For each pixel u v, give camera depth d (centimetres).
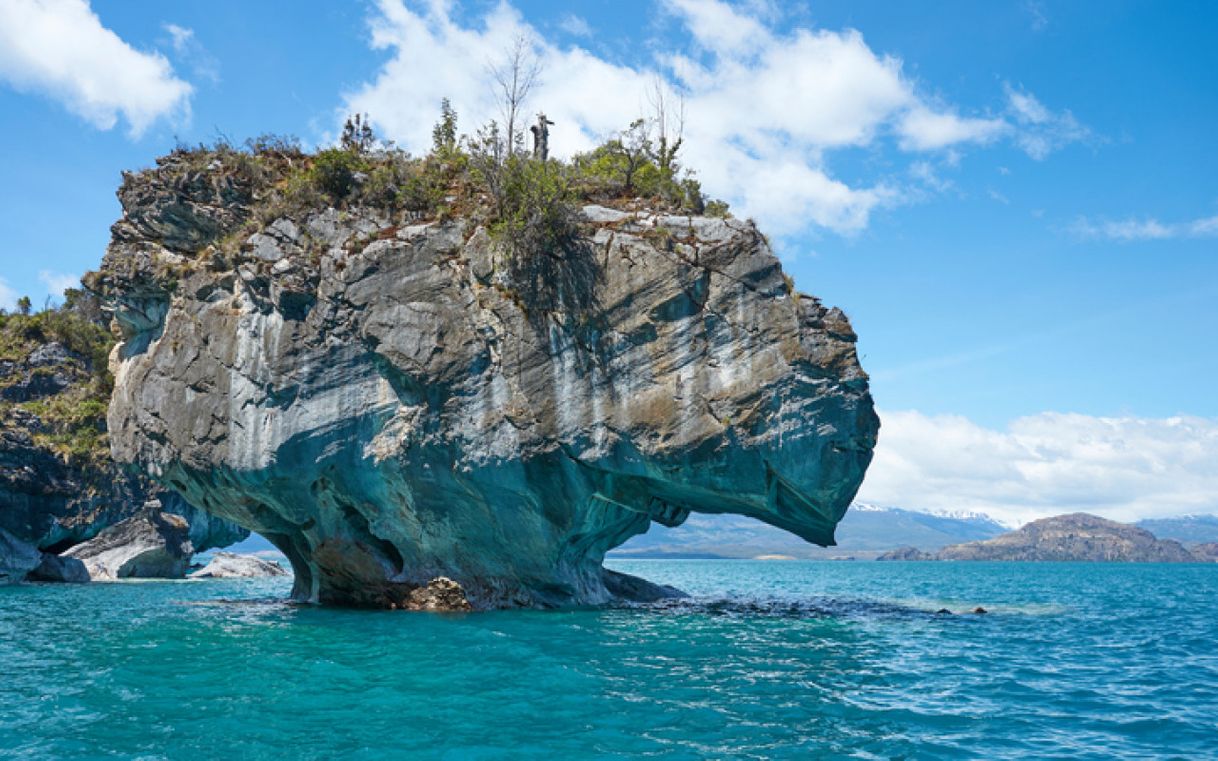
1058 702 1456
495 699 1330
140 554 5428
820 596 4466
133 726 1162
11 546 4984
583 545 2844
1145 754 1134
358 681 1456
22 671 1577
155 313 2923
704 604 3256
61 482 5359
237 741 1092
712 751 1080
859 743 1139
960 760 1080
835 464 2378
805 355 2389
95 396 6328
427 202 2772
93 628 2258
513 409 2530
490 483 2528
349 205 2797
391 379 2591
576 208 2631
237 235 2783
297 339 2608
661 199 2894
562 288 2564
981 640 2261
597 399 2503
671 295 2478
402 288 2600
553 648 1852
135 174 2930
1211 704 1467
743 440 2384
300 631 2103
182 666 1603
